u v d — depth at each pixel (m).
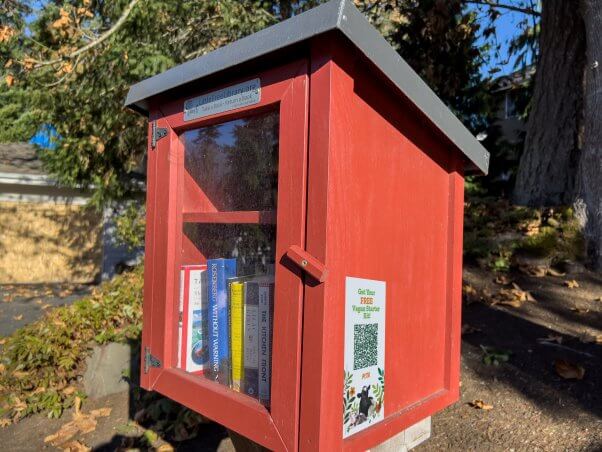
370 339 1.27
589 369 2.89
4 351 4.32
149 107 1.62
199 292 1.54
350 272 1.17
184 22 4.96
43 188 11.33
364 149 1.23
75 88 5.03
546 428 2.49
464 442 2.52
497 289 4.25
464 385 2.98
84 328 4.29
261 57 1.19
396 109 1.38
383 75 1.20
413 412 1.43
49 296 9.46
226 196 1.42
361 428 1.24
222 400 1.31
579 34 5.57
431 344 1.59
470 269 4.68
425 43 6.06
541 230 4.80
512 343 3.32
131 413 3.64
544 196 5.66
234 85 1.31
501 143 8.29
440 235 1.65
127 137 5.94
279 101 1.19
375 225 1.28
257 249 1.32
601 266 4.41
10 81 4.63
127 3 4.60
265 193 1.30
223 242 1.43
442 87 6.50
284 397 1.14
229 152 1.41
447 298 1.69
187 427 3.28
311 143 1.12
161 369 1.52
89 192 10.22
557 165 5.63
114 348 4.00
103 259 10.58
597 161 4.60
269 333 1.26
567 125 5.61
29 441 3.48
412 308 1.48
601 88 4.57
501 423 2.61
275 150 1.26
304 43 1.11
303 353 1.11
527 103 8.55
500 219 5.37
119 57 4.57
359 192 1.21
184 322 1.53
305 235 1.12
